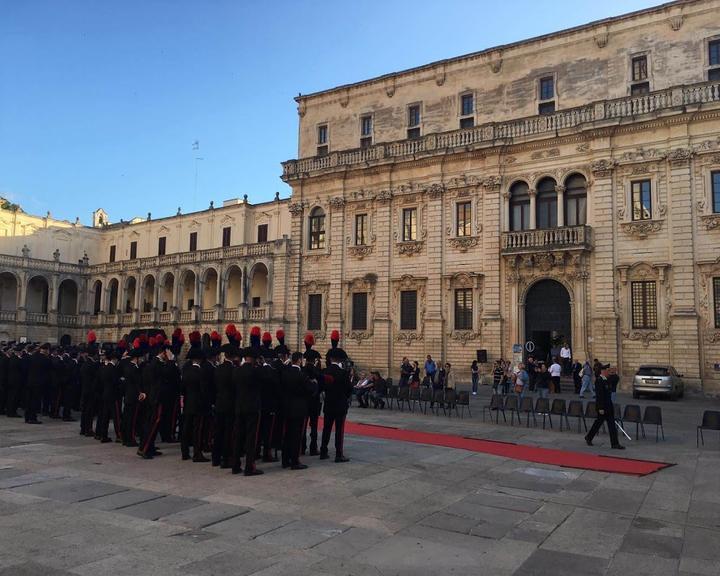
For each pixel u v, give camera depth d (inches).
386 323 1502.2
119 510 347.6
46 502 360.5
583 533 327.3
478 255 1401.3
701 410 945.5
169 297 2257.6
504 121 1386.6
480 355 1343.5
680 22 1263.5
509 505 380.8
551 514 362.6
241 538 302.7
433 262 1453.0
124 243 2524.6
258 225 2111.2
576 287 1270.9
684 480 456.4
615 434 602.2
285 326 1694.1
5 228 2374.5
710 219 1155.9
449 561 281.0
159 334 584.1
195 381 501.7
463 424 779.4
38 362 732.7
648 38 1294.3
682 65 1253.7
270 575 255.8
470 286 1403.8
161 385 518.3
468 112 1503.4
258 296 2003.0
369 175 1569.9
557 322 1311.5
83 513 339.3
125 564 263.0
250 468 447.2
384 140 1612.9
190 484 415.5
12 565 259.0
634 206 1240.2
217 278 2063.2
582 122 1274.6
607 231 1251.2
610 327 1228.5
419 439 637.3
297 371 479.5
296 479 437.7
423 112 1560.0
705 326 1146.7
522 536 320.2
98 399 628.4
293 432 473.4
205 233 2210.9
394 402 1069.8
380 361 1499.8
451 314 1424.7
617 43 1327.5
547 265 1310.3
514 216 1381.6
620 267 1227.9
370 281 1539.1
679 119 1182.9
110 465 476.1
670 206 1194.6
